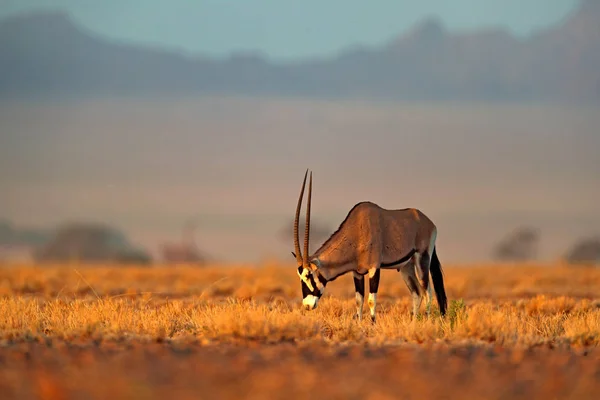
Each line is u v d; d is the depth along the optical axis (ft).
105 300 199.00
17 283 285.23
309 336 157.48
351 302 224.12
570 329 164.35
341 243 195.52
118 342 150.41
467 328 161.89
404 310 214.90
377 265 195.31
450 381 116.16
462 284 302.86
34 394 107.34
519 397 109.29
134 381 112.16
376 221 197.88
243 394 107.45
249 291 262.67
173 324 171.01
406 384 113.80
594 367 129.90
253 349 143.43
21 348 141.79
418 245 204.23
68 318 168.35
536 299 236.02
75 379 114.21
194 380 114.62
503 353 142.82
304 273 193.36
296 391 108.99
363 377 117.70
